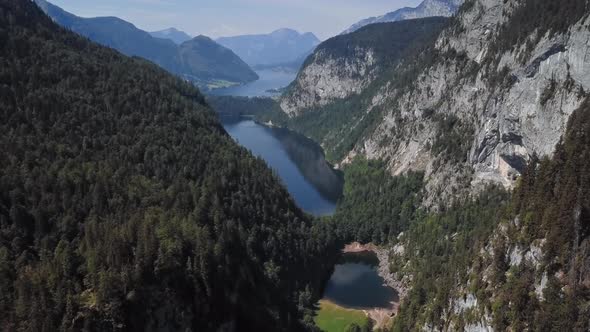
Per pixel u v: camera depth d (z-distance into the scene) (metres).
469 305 105.75
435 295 130.00
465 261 121.19
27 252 106.75
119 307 97.94
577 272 83.81
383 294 162.88
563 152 105.56
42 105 152.25
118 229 111.38
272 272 144.38
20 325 89.38
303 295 150.75
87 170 133.12
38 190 119.62
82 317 94.12
